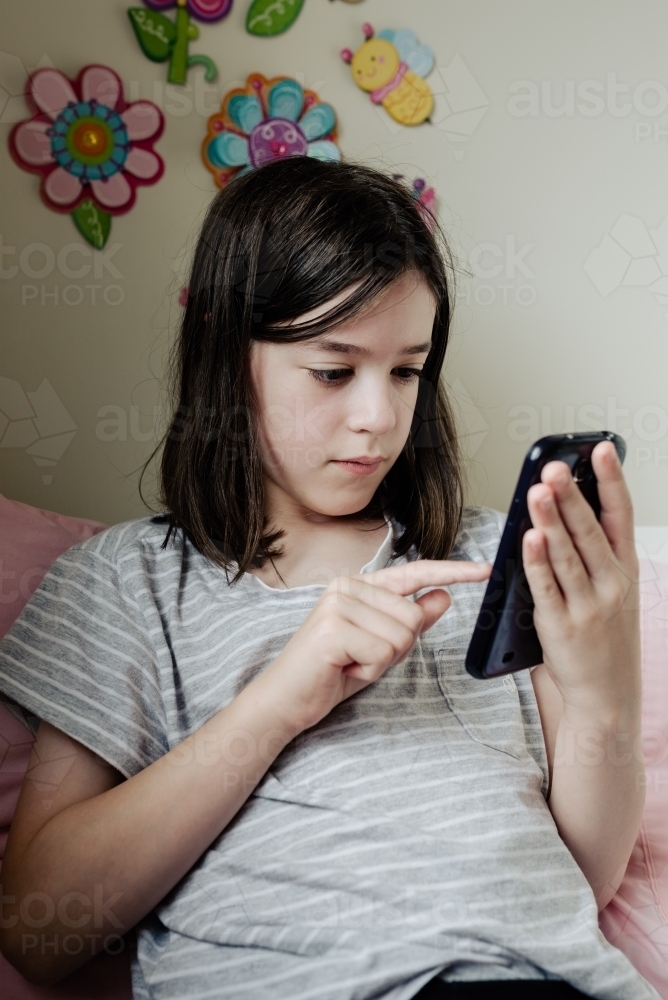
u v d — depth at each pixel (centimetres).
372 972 54
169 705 67
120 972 68
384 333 65
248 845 60
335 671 59
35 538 89
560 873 60
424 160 109
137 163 105
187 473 75
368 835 59
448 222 110
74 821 60
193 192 107
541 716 71
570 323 113
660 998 56
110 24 102
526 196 111
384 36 107
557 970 54
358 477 69
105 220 105
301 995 54
